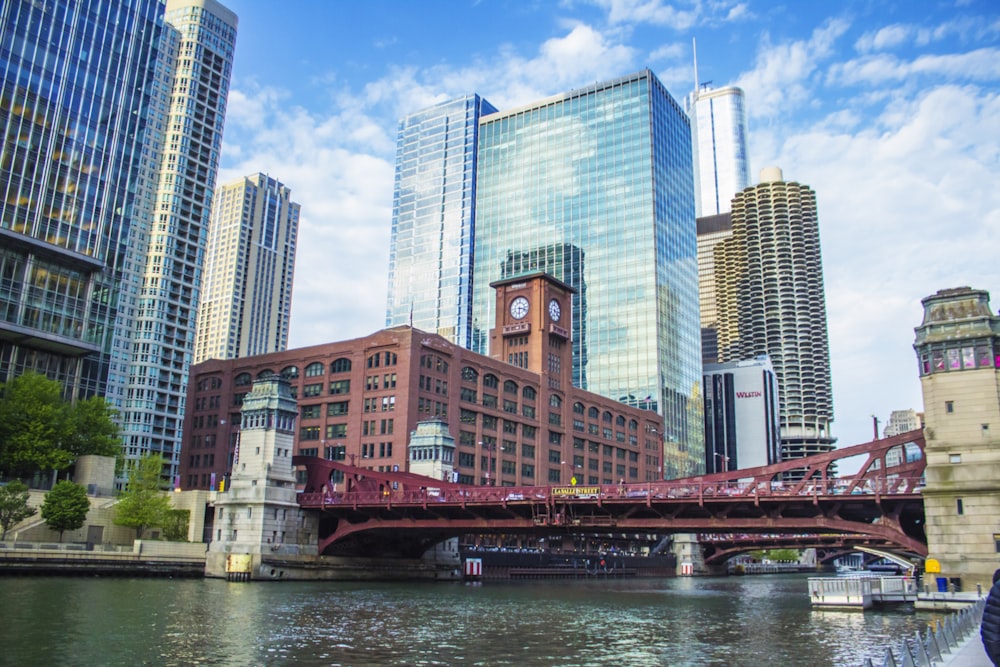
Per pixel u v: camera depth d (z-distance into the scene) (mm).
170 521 97062
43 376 102625
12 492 82562
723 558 176500
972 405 62906
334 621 52812
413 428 126375
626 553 168875
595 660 39938
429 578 107125
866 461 68000
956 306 65688
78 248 126312
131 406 190000
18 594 59906
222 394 149500
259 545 87688
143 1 147500
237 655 38656
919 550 64562
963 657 28516
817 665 38594
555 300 168625
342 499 93000
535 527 81812
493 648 43125
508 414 148750
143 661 36250
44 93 125688
